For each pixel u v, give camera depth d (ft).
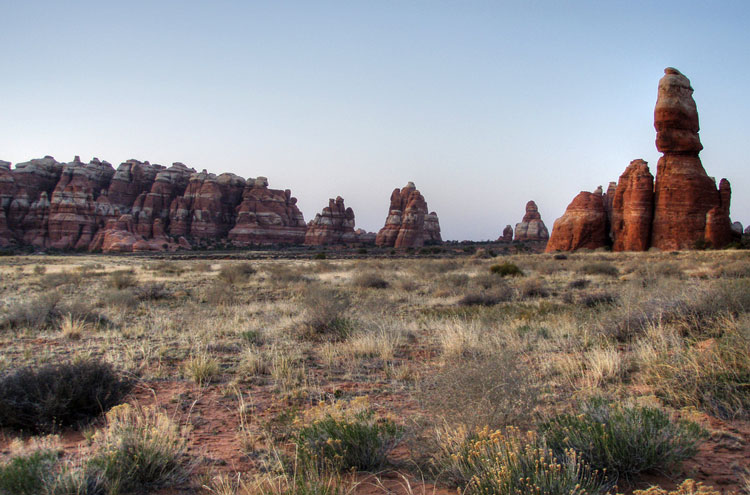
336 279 95.20
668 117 236.22
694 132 239.09
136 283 84.99
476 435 12.88
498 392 13.38
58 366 19.27
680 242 225.97
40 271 119.85
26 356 27.91
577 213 272.31
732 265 85.25
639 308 30.71
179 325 40.78
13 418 16.83
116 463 12.52
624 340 29.14
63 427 17.48
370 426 14.64
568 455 12.07
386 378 23.99
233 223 618.03
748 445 14.03
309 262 195.72
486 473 11.06
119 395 19.61
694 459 13.28
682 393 18.34
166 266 146.41
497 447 11.68
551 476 10.50
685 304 28.96
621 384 20.56
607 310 36.11
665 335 25.99
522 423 13.85
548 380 21.62
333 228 627.46
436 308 52.24
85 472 11.99
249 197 618.44
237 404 20.26
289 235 619.26
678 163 234.17
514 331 33.09
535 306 49.75
